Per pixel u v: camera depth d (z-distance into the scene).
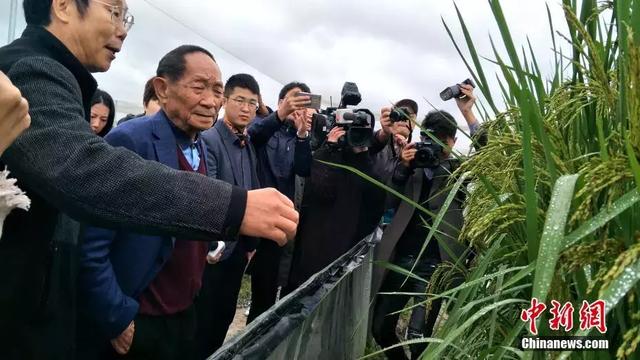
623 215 0.93
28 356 1.30
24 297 1.26
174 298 2.05
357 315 2.81
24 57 1.18
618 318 0.96
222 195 0.91
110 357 2.00
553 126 1.17
